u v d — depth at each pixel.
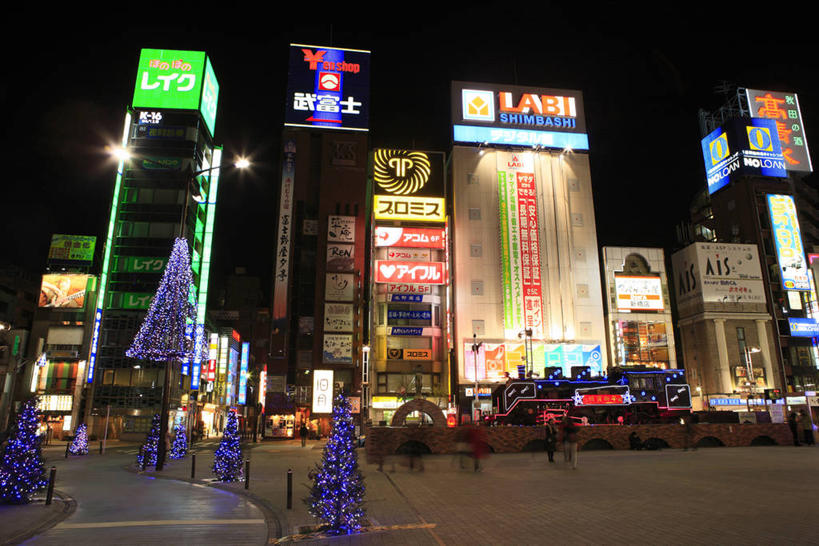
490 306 66.94
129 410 56.16
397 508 12.93
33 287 78.19
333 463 11.04
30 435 14.47
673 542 9.27
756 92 82.38
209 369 68.75
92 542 9.98
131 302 59.38
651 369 40.88
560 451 29.55
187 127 65.44
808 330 70.50
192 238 63.62
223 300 105.12
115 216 61.78
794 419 33.50
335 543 9.76
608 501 13.33
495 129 74.31
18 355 45.19
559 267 69.38
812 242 77.56
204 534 10.62
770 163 77.62
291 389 62.81
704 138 84.62
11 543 9.95
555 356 65.31
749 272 71.81
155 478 19.73
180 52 68.06
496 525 10.84
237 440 18.95
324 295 65.94
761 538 9.45
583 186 73.44
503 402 39.41
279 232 66.62
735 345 69.31
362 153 71.81
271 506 13.53
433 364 65.50
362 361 62.22
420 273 67.50
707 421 40.00
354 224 68.94
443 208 70.31
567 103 76.88
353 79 74.62
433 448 28.28
